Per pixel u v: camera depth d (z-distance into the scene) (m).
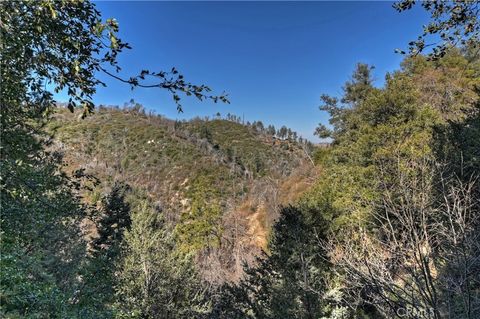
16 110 4.08
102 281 8.84
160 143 106.31
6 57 2.97
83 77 3.05
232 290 11.99
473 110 14.41
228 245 32.66
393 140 17.06
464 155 10.34
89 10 2.84
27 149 5.35
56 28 2.81
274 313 9.59
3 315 4.07
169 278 17.95
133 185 75.75
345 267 4.57
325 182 21.89
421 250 4.01
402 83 20.56
